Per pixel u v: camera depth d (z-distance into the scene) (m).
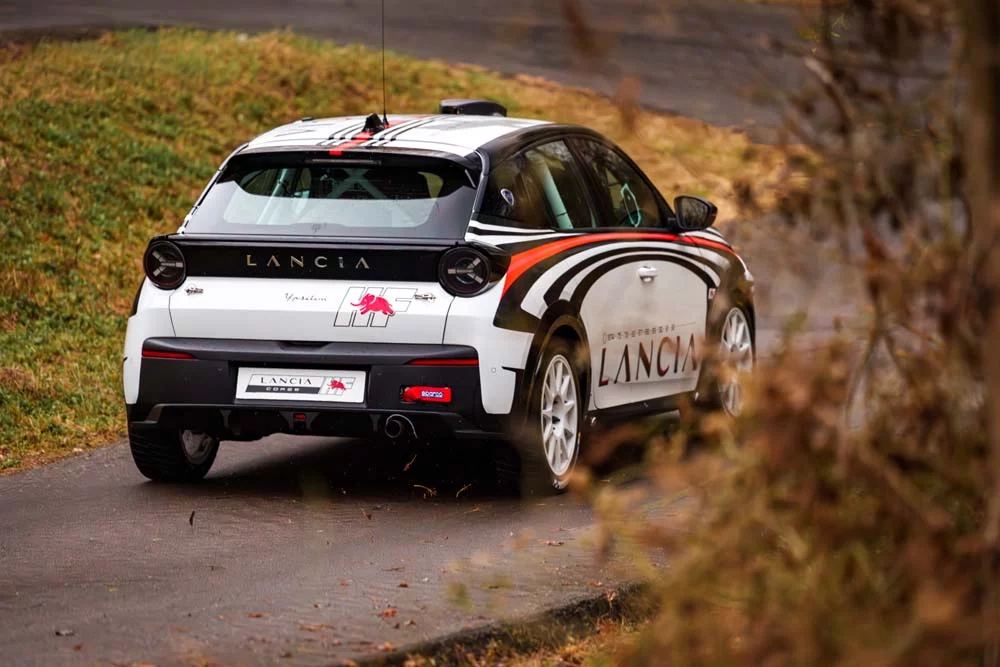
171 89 66.50
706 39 91.62
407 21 99.25
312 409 26.39
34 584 21.55
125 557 23.28
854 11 10.91
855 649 10.74
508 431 26.41
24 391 37.47
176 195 56.81
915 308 10.84
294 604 19.86
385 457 32.34
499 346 26.09
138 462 29.25
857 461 10.90
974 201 9.68
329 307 26.34
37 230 49.78
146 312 27.36
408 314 26.09
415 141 28.19
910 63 10.84
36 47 68.81
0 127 55.78
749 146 11.43
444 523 25.62
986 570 10.38
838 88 10.91
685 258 33.25
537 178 29.27
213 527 25.55
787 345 11.12
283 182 28.22
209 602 20.14
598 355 29.42
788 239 11.16
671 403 32.53
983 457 11.13
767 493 11.20
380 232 27.11
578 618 19.22
